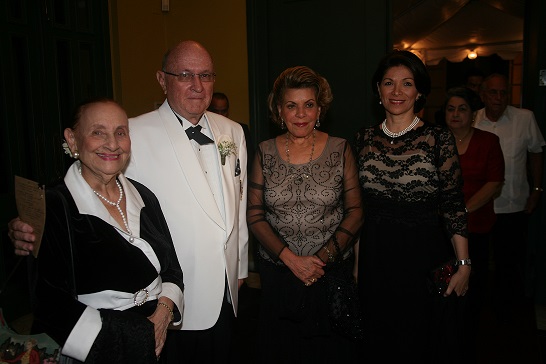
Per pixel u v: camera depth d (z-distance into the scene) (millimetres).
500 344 3293
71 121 1595
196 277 2047
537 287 3928
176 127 2076
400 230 2260
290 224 2350
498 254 3600
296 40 4441
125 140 1615
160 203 2023
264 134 4668
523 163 3564
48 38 3891
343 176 2359
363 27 4184
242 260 2375
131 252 1618
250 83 4625
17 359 1551
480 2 7434
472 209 2832
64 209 1529
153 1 4832
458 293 2223
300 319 2307
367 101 4242
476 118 3656
